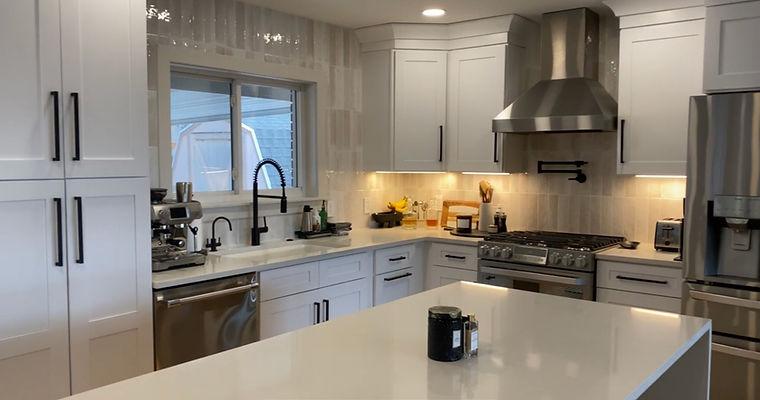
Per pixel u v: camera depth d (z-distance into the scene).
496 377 1.42
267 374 1.43
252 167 3.94
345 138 4.45
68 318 2.38
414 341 1.70
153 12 3.21
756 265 2.93
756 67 2.97
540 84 3.99
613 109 3.71
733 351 2.92
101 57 2.45
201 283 2.81
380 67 4.45
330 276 3.55
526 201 4.43
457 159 4.34
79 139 2.38
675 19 3.40
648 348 1.65
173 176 3.44
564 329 1.84
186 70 3.48
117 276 2.53
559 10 3.88
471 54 4.23
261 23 3.78
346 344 1.67
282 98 4.15
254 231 3.69
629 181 3.98
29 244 2.25
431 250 4.29
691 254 3.05
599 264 3.52
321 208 4.28
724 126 2.91
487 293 2.35
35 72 2.24
